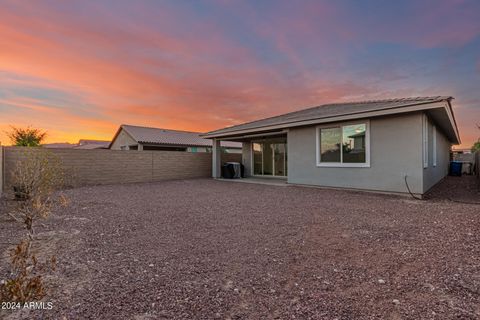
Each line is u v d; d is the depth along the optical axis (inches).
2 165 365.1
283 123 447.5
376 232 175.3
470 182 522.6
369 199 309.9
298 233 175.9
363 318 82.3
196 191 402.9
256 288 102.7
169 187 461.1
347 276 112.3
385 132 343.3
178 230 184.9
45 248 147.9
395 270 117.1
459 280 105.9
